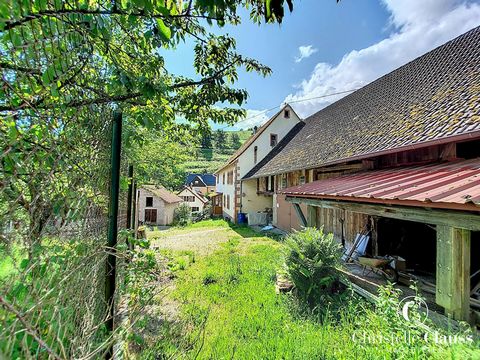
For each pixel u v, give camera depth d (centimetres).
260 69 316
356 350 328
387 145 639
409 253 742
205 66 313
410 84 902
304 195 714
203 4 168
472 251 605
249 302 520
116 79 216
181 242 1309
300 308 493
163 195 2930
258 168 1978
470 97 557
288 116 2167
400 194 394
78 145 168
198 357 315
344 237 887
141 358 251
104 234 239
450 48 862
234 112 386
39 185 128
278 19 155
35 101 131
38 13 124
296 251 560
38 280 118
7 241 107
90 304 176
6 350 91
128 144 298
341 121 1213
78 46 160
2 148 109
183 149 1400
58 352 128
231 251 1036
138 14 177
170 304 508
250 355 330
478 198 287
